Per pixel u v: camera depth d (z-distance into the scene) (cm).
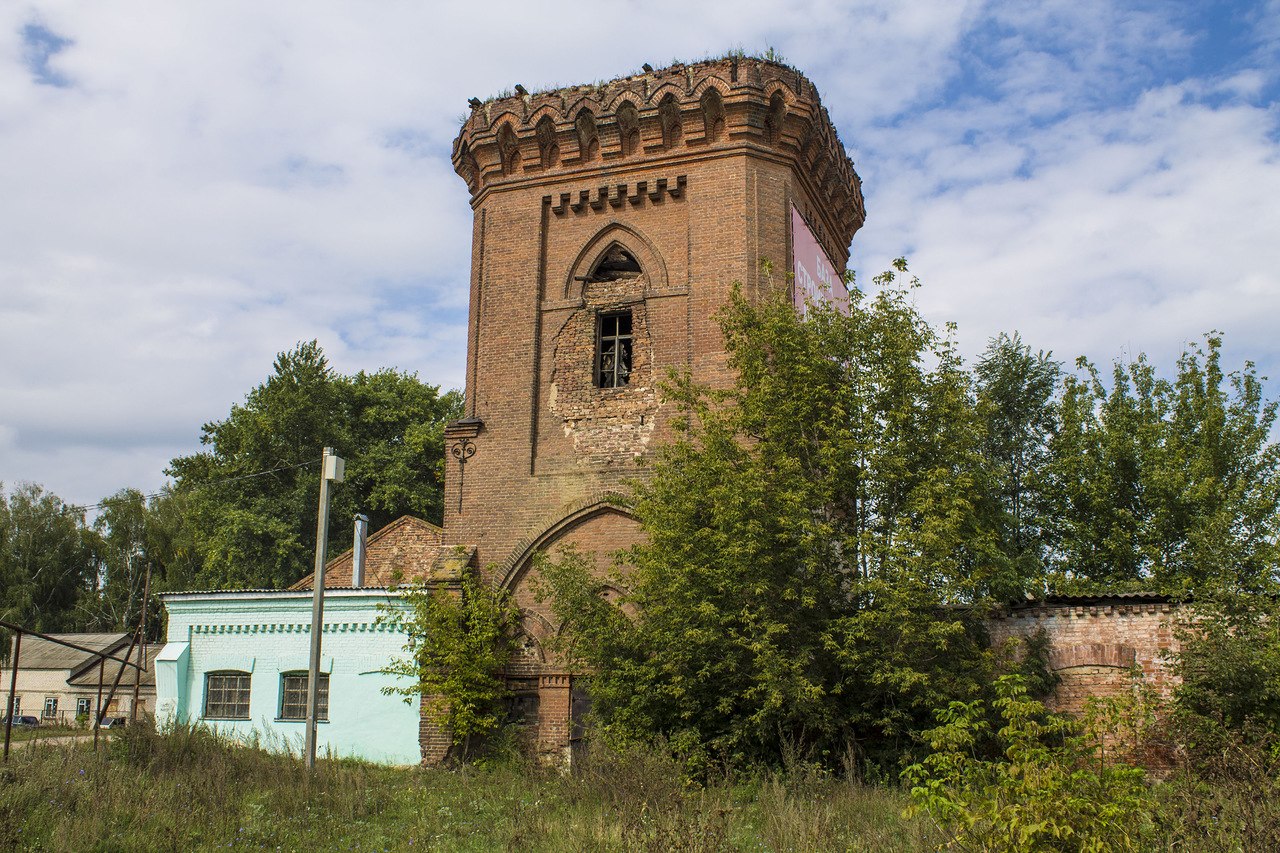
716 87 2602
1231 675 1808
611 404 2583
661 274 2617
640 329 2611
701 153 2634
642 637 2142
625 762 1794
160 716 2566
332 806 1717
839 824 1476
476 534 2584
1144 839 1056
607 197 2695
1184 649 1950
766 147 2633
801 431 2175
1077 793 1052
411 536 3319
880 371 2194
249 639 2753
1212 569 2656
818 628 2030
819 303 2630
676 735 2045
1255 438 3189
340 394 5703
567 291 2694
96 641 5581
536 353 2666
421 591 2500
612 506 2497
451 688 2370
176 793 1656
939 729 1288
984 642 2144
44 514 6362
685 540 2048
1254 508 2944
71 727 3412
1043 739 1933
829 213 3022
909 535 2006
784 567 2038
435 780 2080
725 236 2570
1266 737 1645
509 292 2722
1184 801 1098
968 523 2136
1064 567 3147
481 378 2692
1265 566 2675
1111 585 2936
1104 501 3150
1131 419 3312
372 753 2564
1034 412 3412
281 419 5438
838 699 2045
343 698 2625
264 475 5425
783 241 2600
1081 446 3275
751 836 1478
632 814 1451
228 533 5188
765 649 1931
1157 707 1920
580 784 1823
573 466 2566
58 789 1575
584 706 2414
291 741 2625
